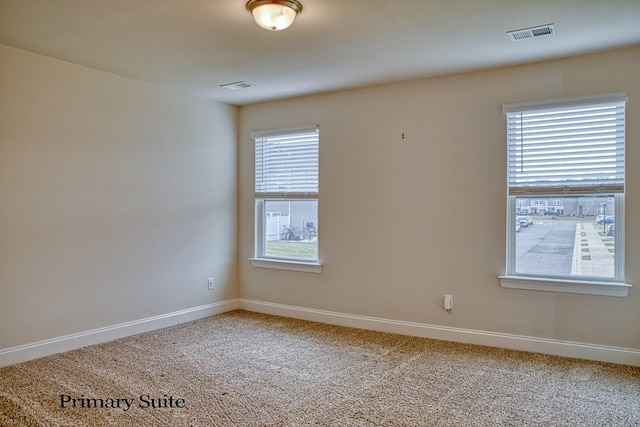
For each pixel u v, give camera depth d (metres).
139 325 4.04
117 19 2.67
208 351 3.54
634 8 2.50
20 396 2.67
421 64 3.52
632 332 3.20
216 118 4.79
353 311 4.31
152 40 3.01
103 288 3.76
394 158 4.08
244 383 2.89
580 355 3.35
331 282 4.44
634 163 3.17
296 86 4.18
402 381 2.93
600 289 3.25
